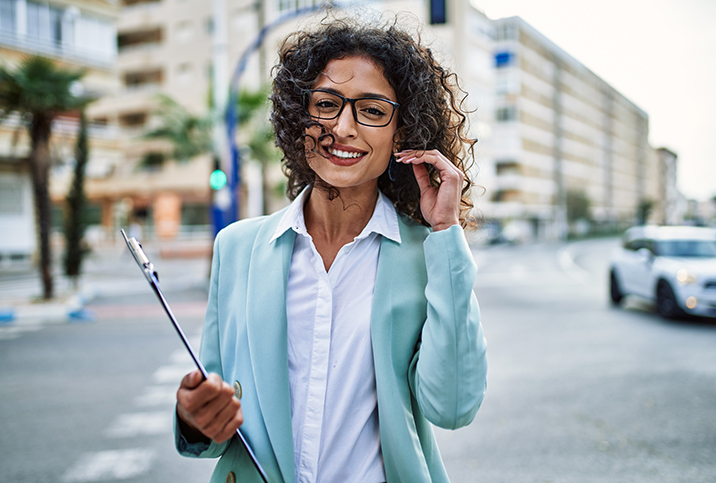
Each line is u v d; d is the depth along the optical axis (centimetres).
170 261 2345
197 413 92
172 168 3341
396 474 111
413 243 124
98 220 3584
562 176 6688
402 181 142
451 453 384
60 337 795
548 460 371
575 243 5312
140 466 367
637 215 10525
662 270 934
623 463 366
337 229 127
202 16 3362
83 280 1541
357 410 116
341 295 120
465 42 3994
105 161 1991
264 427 113
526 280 1639
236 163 1252
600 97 8575
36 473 355
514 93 5288
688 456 376
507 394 514
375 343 113
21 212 1773
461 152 144
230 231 134
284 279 119
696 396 505
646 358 654
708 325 872
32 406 487
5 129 1573
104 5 1959
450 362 105
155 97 1553
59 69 1063
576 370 600
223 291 128
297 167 129
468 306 109
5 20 1731
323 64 120
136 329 862
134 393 525
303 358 117
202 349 128
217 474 118
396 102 124
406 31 129
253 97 1422
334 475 113
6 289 1282
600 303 1141
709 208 15238
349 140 117
